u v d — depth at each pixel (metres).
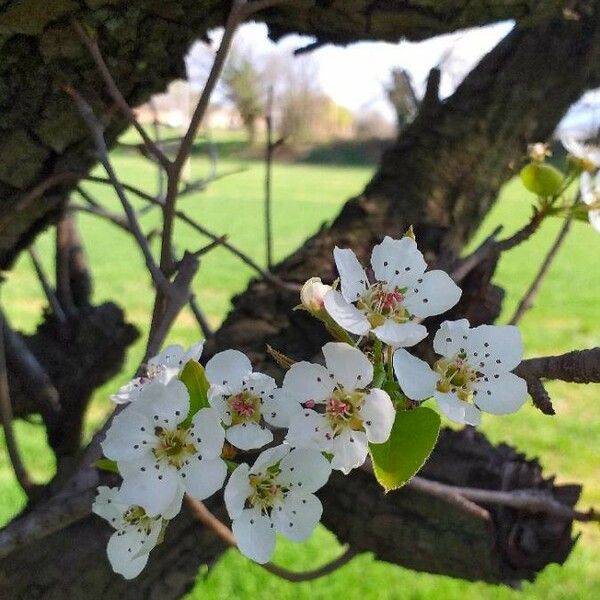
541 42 0.33
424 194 0.33
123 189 0.29
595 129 0.32
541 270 0.31
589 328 1.48
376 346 0.16
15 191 0.29
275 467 0.16
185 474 0.16
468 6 0.25
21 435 0.90
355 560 0.71
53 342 0.42
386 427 0.15
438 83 0.34
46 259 1.76
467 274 0.30
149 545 0.17
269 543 0.16
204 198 3.16
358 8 0.25
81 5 0.25
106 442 0.16
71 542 0.29
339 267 0.16
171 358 0.18
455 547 0.30
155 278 0.26
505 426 1.03
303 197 3.28
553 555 0.30
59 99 0.27
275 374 0.30
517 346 0.17
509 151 0.34
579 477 0.90
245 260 0.30
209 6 0.26
